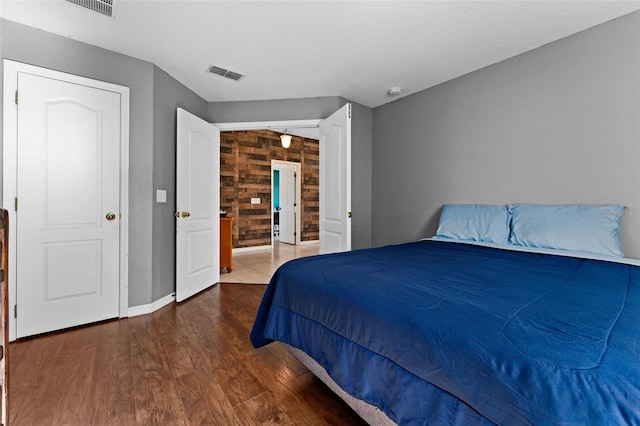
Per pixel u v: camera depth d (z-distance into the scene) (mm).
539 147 2303
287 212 7031
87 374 1572
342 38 2207
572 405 553
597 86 2018
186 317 2416
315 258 1729
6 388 883
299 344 1371
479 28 2076
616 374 567
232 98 3375
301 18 1973
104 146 2309
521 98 2404
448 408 746
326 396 1417
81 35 2145
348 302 1120
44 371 1598
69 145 2176
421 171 3184
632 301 969
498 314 840
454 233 2584
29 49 2033
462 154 2816
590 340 686
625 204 1906
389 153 3523
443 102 2969
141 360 1723
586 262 1627
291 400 1384
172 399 1374
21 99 2006
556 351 646
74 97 2191
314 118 3350
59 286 2141
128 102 2412
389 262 1591
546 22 1999
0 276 856
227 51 2383
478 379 694
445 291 1062
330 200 3100
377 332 976
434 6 1857
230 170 5617
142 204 2486
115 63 2365
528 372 624
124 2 1806
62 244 2152
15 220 1989
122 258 2379
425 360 817
